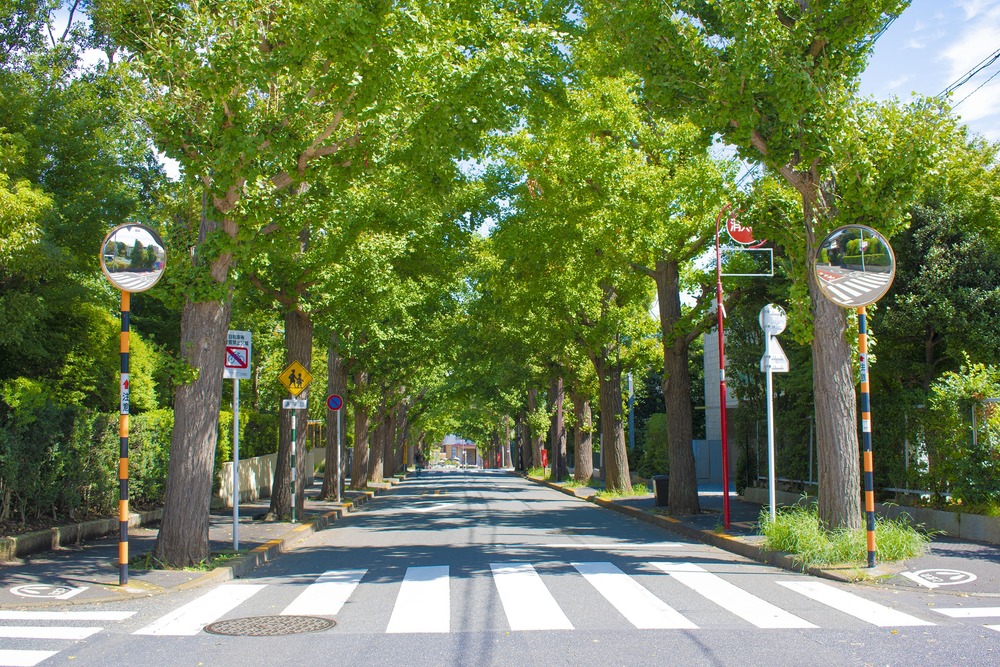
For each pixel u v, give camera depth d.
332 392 27.69
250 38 10.68
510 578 10.07
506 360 36.19
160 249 10.23
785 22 12.12
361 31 10.55
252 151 10.98
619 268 20.23
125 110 15.22
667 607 8.23
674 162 19.19
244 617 8.12
